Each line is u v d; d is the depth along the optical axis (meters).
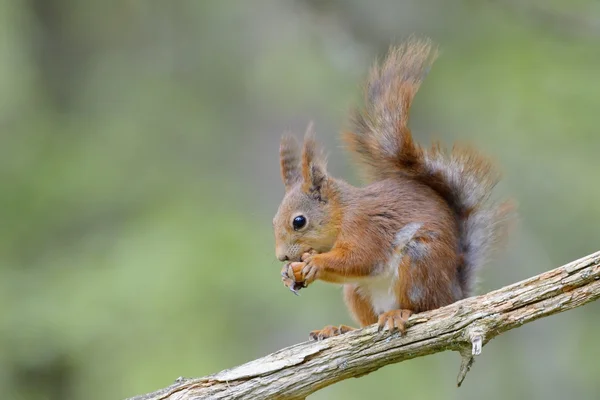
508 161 14.30
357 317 7.49
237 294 14.59
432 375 14.74
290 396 6.35
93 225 16.47
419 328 6.24
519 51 15.26
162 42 19.17
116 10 19.52
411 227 7.03
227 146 17.72
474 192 7.44
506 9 15.01
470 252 7.37
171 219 15.83
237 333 14.47
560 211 14.02
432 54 7.44
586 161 14.34
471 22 15.78
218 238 15.23
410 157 7.46
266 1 18.20
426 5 15.77
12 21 19.03
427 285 6.95
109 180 17.02
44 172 17.08
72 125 18.38
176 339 14.27
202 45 18.81
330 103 16.36
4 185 16.75
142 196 16.81
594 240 13.78
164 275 14.62
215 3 18.80
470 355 6.18
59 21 19.41
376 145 7.56
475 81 15.27
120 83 18.88
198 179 17.16
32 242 16.11
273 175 17.27
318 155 7.66
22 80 18.94
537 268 13.41
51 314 14.28
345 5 15.62
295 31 16.81
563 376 14.25
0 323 14.12
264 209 16.58
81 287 14.73
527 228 13.73
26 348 13.98
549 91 14.74
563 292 6.00
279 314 14.62
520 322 6.05
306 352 6.36
